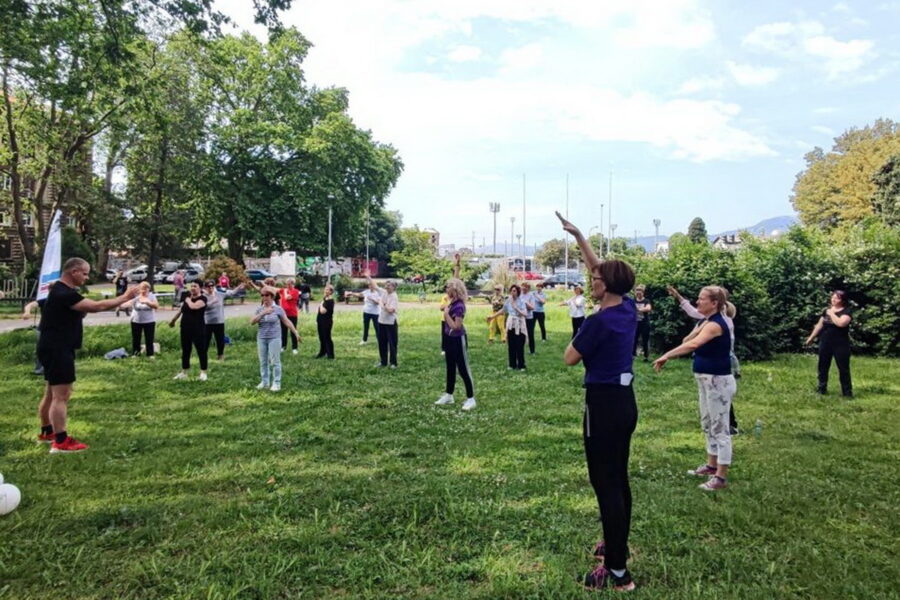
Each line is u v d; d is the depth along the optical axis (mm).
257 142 38594
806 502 4918
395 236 81000
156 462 5848
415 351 14805
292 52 40938
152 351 13500
